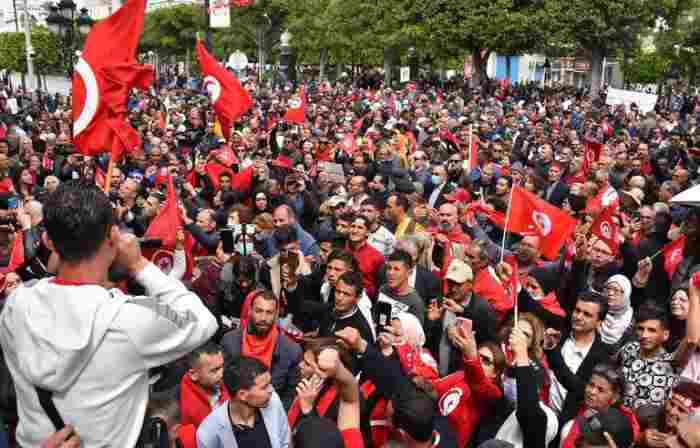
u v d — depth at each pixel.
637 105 36.44
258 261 7.34
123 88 7.03
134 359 2.25
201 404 5.01
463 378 5.13
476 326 6.39
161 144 15.83
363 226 8.00
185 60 73.31
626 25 46.34
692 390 4.54
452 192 11.48
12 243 7.76
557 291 7.64
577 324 6.06
